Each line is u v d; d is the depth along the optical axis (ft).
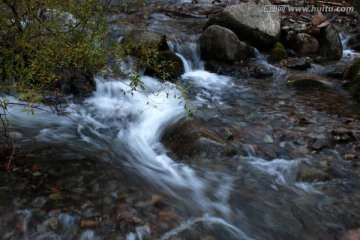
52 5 15.06
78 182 14.37
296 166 16.57
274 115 22.07
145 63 18.85
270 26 34.19
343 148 18.47
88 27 16.06
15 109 19.77
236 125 20.29
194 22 38.70
